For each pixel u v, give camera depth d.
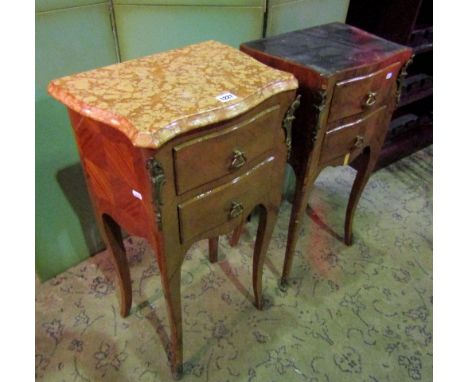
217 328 1.10
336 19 1.31
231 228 0.82
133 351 1.03
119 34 0.97
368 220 1.53
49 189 1.06
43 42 0.85
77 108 0.63
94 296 1.18
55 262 1.21
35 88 0.89
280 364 1.02
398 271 1.31
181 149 0.61
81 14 0.88
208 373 0.99
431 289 1.25
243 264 1.31
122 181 0.69
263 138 0.75
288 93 0.74
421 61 1.69
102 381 0.97
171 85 0.69
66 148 1.03
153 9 0.97
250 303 1.18
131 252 1.33
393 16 1.41
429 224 1.53
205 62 0.79
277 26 1.13
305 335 1.09
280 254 1.36
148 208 0.66
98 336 1.07
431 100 1.86
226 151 0.68
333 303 1.19
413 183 1.75
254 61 0.80
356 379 0.99
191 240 0.75
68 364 1.00
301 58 0.89
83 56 0.93
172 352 0.94
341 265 1.32
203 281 1.24
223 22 1.05
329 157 0.99
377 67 0.91
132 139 0.56
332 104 0.87
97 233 1.27
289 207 1.56
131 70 0.75
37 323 1.09
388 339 1.09
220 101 0.64
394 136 1.80
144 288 1.21
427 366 1.03
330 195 1.65
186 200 0.68
